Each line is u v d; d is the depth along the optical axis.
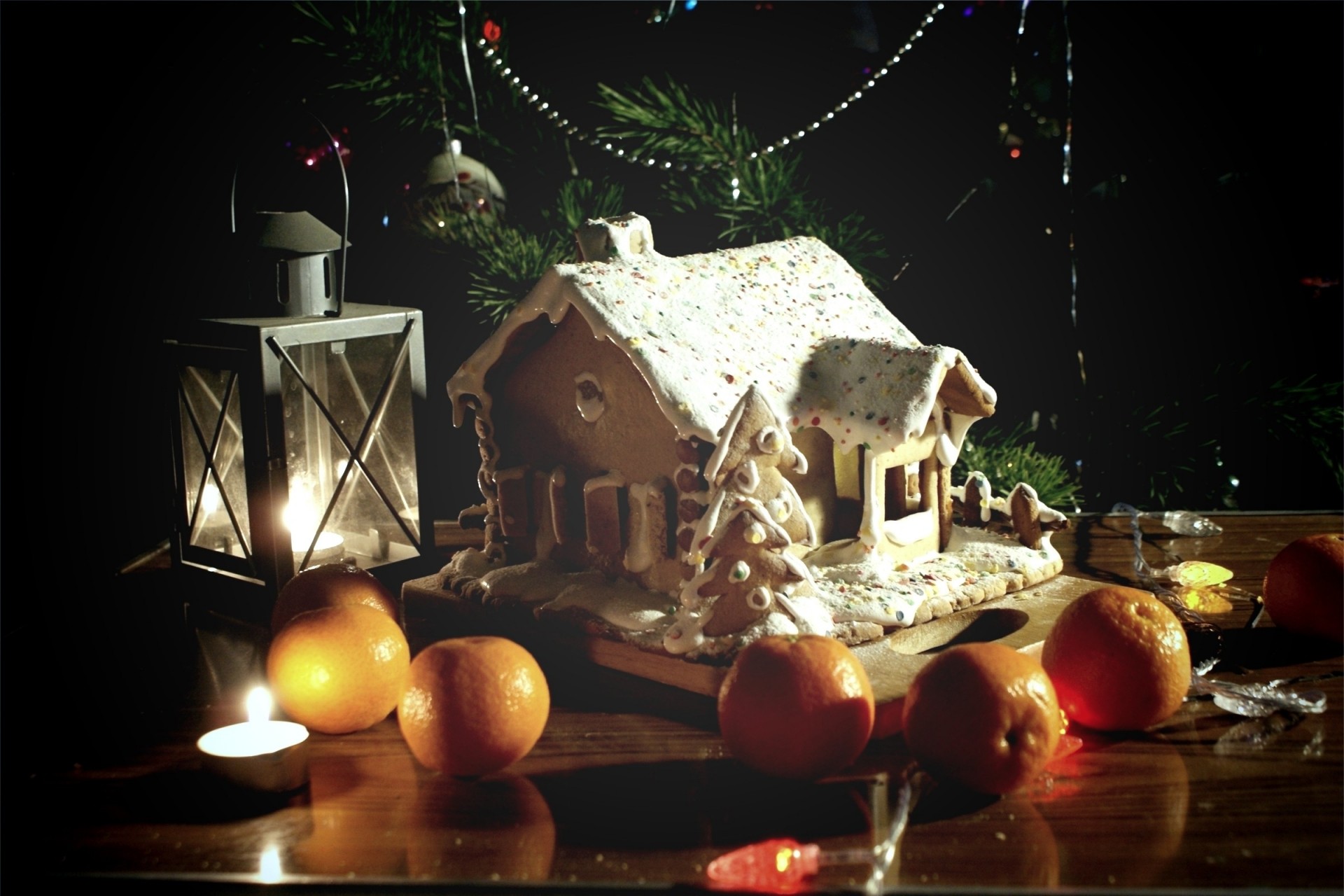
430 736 0.87
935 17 1.67
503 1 1.68
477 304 1.58
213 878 0.77
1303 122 1.59
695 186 1.60
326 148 1.58
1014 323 1.70
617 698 1.05
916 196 1.71
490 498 1.20
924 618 1.08
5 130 1.45
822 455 1.15
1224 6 1.57
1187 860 0.76
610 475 1.11
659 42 1.72
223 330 1.14
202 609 1.26
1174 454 1.63
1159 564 1.33
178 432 1.22
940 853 0.78
